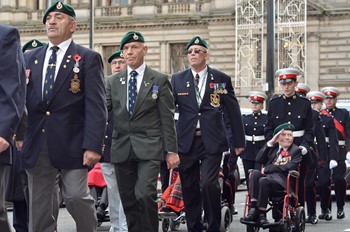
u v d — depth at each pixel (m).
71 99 14.15
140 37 16.61
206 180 18.33
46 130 14.02
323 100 27.06
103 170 19.25
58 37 14.26
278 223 19.52
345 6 71.31
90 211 13.98
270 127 22.02
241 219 19.72
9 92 12.26
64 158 13.91
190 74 19.16
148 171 15.87
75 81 14.15
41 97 14.11
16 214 18.41
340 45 71.56
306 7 71.25
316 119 24.69
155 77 16.44
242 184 40.72
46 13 14.41
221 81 19.16
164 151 16.19
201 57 19.05
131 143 16.08
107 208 23.42
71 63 14.22
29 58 14.51
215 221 18.50
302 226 20.44
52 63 14.30
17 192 17.91
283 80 21.70
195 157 18.66
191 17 76.31
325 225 24.44
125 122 16.22
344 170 26.89
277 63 71.50
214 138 18.53
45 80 14.23
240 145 19.48
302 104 21.66
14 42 12.52
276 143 20.53
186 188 18.92
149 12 77.81
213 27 75.38
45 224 14.39
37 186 14.27
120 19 78.44
